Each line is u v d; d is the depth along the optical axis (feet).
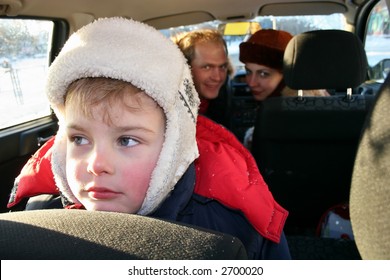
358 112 5.60
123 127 2.18
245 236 3.01
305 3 8.58
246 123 10.18
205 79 6.98
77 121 2.22
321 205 6.44
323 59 5.40
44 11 6.37
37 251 1.48
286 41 7.63
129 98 2.19
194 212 3.03
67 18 7.09
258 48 7.53
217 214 3.04
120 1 7.17
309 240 4.78
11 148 6.24
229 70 8.52
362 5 8.85
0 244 1.53
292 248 4.68
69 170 2.36
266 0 8.33
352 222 2.00
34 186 3.16
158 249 1.46
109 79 2.20
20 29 6.52
